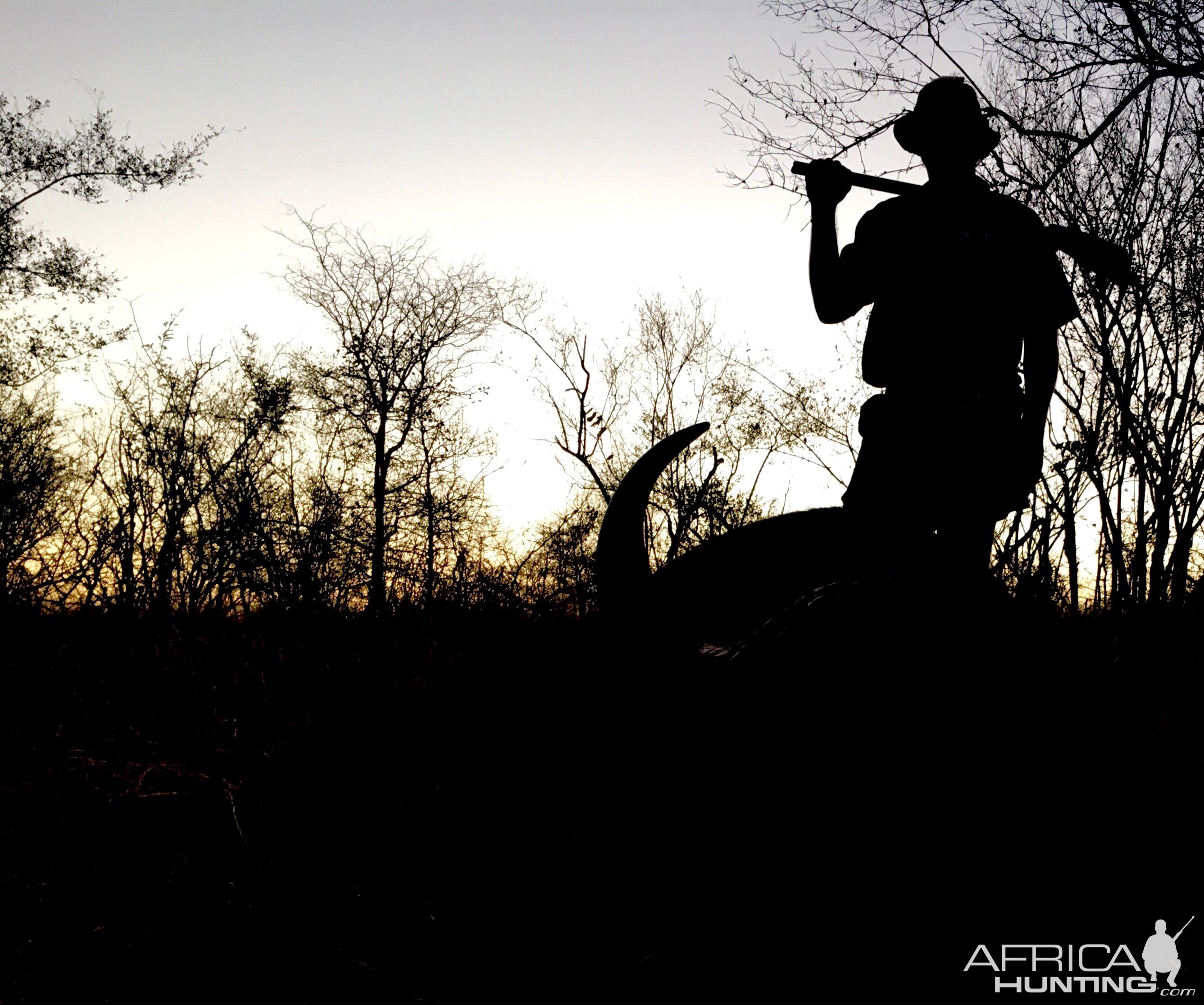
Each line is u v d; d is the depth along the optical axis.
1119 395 5.71
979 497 1.86
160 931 2.23
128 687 4.12
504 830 2.60
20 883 2.43
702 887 1.97
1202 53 5.99
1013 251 1.94
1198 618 4.12
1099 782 2.50
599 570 2.00
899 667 1.72
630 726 2.10
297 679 4.18
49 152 14.13
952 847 1.98
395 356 15.14
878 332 1.98
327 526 9.31
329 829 2.73
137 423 10.09
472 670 4.05
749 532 1.93
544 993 1.97
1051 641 3.12
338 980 2.07
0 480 8.05
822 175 2.03
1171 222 5.95
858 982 1.86
